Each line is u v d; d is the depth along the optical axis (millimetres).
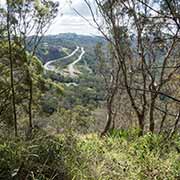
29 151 4684
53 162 4621
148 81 11703
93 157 5453
